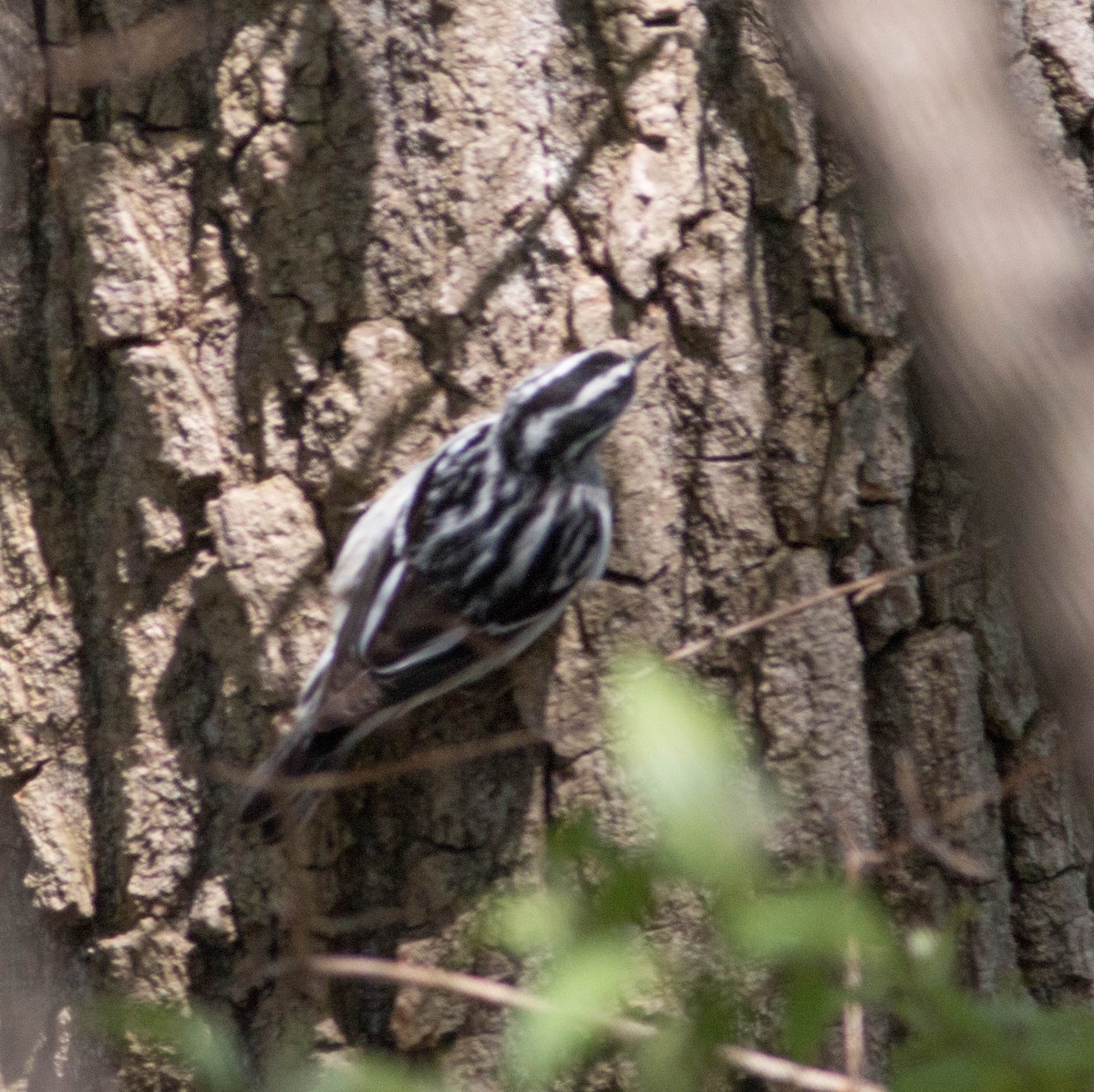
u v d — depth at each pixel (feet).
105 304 24.84
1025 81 27.35
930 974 13.37
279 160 24.71
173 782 24.77
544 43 25.14
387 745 24.90
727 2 25.61
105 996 24.61
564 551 24.04
